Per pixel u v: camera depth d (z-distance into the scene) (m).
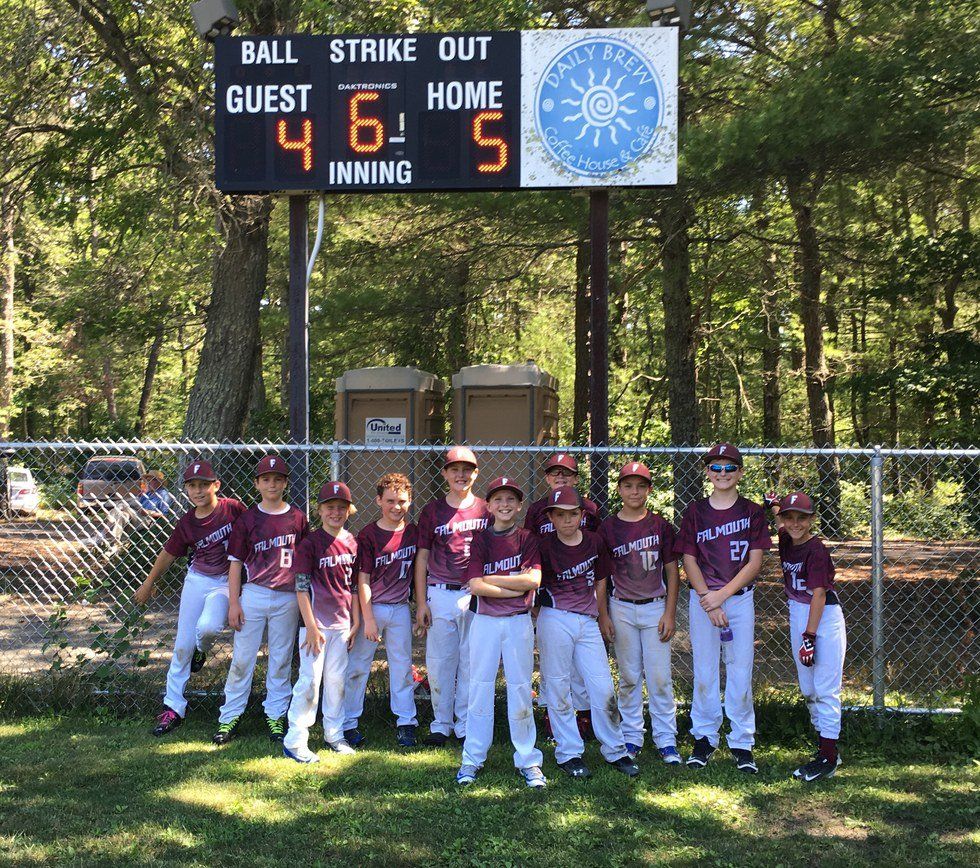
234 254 13.09
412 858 4.17
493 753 5.59
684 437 14.35
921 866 4.11
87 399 35.91
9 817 4.55
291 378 6.88
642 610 5.50
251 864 4.10
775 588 11.03
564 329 23.50
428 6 12.39
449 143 6.77
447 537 5.77
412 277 15.77
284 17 12.20
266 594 5.77
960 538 11.77
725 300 20.34
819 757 5.25
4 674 6.73
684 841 4.39
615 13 12.42
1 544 11.95
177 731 5.96
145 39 12.90
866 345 21.42
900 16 10.35
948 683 7.09
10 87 12.83
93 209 15.05
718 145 9.64
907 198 16.17
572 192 6.89
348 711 5.89
